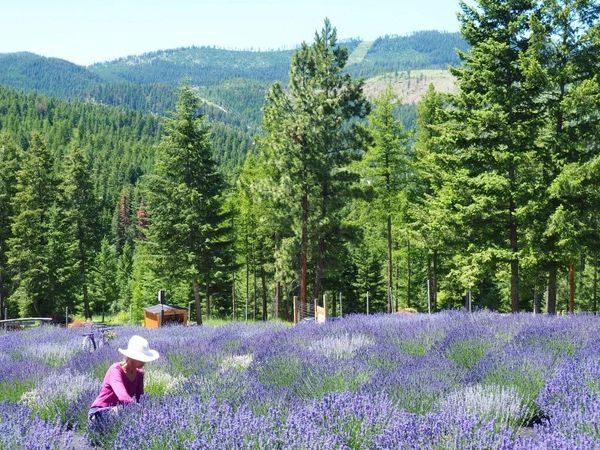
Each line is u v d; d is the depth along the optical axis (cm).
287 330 1437
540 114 2428
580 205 2270
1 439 545
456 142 2502
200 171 4047
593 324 1112
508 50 2434
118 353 1148
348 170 3225
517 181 2353
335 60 3244
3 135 5819
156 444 524
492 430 495
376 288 6253
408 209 3812
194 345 1249
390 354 928
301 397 707
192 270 3819
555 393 623
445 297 4922
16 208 5325
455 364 820
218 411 590
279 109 3334
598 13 2345
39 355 1332
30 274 4944
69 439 570
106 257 8425
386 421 547
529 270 2547
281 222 3359
